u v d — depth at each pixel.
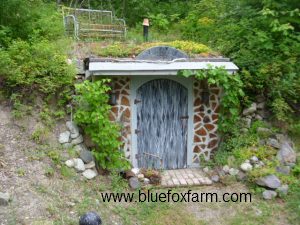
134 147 7.10
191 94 7.20
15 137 6.11
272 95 7.20
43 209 5.12
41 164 5.90
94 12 10.20
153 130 7.19
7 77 6.46
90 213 4.30
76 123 6.55
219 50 8.06
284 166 6.65
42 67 6.59
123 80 6.88
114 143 6.47
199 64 6.83
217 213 5.96
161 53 7.02
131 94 6.94
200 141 7.41
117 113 6.95
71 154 6.29
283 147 6.95
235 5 9.69
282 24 7.54
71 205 5.45
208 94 7.22
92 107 6.41
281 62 7.20
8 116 6.35
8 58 6.38
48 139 6.29
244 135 7.14
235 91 6.94
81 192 5.86
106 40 8.66
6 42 7.18
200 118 7.34
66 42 7.89
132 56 7.16
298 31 8.01
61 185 5.77
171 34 9.88
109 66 6.43
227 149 7.14
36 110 6.49
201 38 9.20
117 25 9.33
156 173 6.82
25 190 5.35
